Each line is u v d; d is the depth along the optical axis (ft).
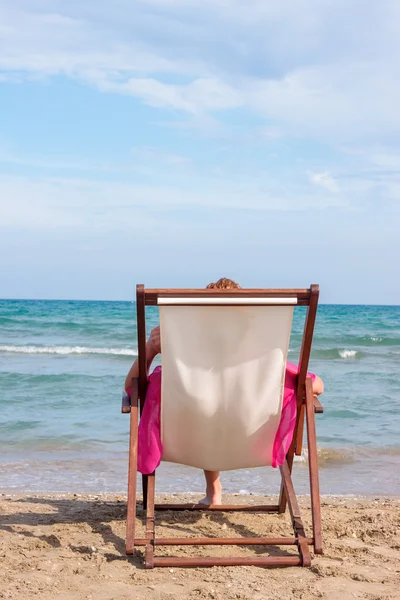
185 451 12.11
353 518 14.61
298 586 9.96
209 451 11.98
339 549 12.00
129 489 11.50
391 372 52.16
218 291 10.43
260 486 20.48
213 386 11.23
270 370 11.22
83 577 10.37
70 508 15.60
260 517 14.14
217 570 10.75
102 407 34.19
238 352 11.06
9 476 21.24
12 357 62.85
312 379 12.32
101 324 105.91
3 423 29.78
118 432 28.30
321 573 10.61
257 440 11.84
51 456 24.25
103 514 14.74
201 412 11.40
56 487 19.81
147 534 11.28
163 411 11.67
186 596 9.53
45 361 58.75
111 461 23.53
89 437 27.27
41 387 40.70
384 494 19.52
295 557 11.10
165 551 11.75
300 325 116.16
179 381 11.23
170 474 22.21
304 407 12.16
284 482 12.98
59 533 12.95
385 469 22.93
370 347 77.20
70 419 30.94
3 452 24.80
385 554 11.87
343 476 21.91
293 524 11.68
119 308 174.29
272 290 10.44
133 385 12.08
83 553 11.68
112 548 11.91
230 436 11.71
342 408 35.29
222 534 12.90
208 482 14.70
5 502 16.56
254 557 11.05
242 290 10.43
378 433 29.04
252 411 11.45
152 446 11.98
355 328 109.60
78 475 21.44
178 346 11.09
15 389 39.91
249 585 9.98
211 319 10.84
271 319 10.86
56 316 130.31
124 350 68.28
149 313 139.03
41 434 27.76
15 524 13.83
